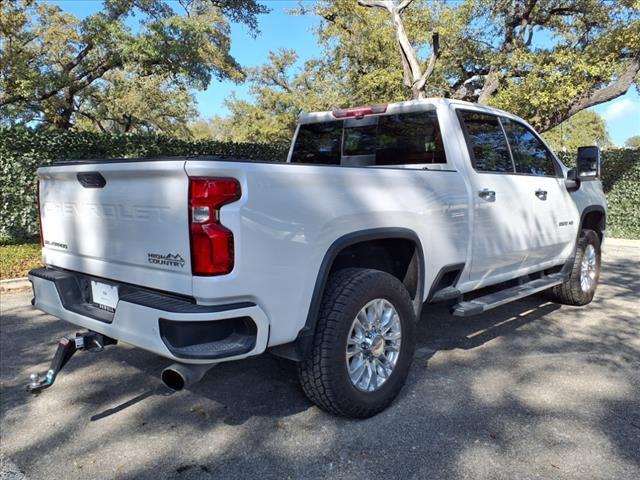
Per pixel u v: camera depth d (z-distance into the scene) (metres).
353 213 2.93
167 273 2.55
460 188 3.80
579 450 2.78
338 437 2.94
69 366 4.07
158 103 22.88
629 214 12.48
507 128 4.61
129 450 2.84
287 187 2.61
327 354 2.86
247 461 2.72
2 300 6.21
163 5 14.64
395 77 14.20
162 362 4.14
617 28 11.73
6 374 3.92
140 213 2.64
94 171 2.84
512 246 4.37
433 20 13.87
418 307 3.50
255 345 2.53
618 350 4.32
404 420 3.12
